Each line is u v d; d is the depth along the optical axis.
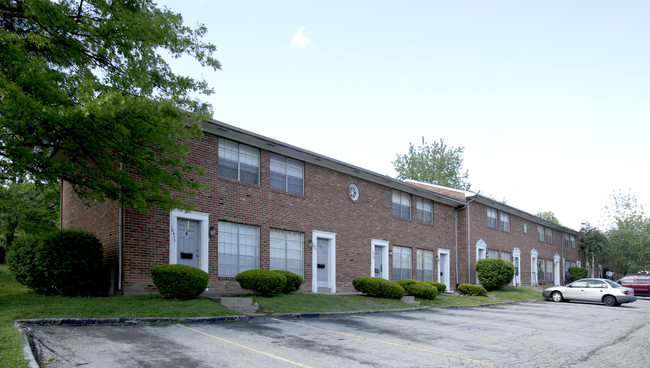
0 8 10.84
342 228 21.31
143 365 7.17
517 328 13.95
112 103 9.63
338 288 20.64
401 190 25.77
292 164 19.38
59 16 10.45
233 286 16.27
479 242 31.69
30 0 10.02
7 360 6.48
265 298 15.20
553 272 44.81
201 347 8.62
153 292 14.12
